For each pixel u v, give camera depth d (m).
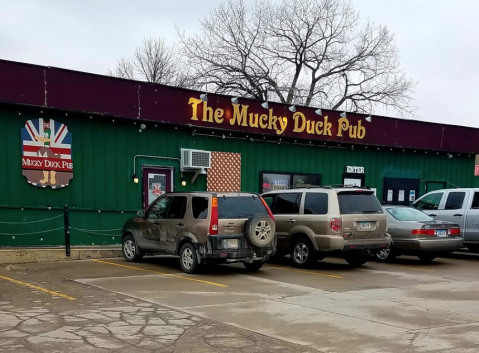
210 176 15.68
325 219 10.86
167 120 14.51
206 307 7.25
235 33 30.31
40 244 12.78
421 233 12.14
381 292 8.66
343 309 7.27
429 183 21.06
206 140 15.66
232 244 9.92
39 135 12.70
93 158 13.56
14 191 12.40
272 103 16.50
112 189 13.88
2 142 12.24
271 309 7.21
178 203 10.71
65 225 12.06
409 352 5.34
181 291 8.42
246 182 16.45
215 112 15.39
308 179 17.83
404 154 20.34
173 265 11.47
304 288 8.91
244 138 16.39
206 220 9.86
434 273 11.09
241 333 5.95
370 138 18.88
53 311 6.86
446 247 12.34
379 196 19.70
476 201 13.93
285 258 13.38
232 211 10.06
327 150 18.38
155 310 6.98
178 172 15.12
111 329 6.00
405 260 13.50
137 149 14.31
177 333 5.89
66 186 13.14
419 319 6.75
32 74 12.33
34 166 12.63
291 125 16.98
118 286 8.78
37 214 12.74
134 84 13.91
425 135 20.39
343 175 18.73
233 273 10.54
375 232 11.12
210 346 5.43
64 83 12.78
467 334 6.02
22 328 5.97
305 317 6.77
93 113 13.23
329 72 30.62
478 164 22.52
